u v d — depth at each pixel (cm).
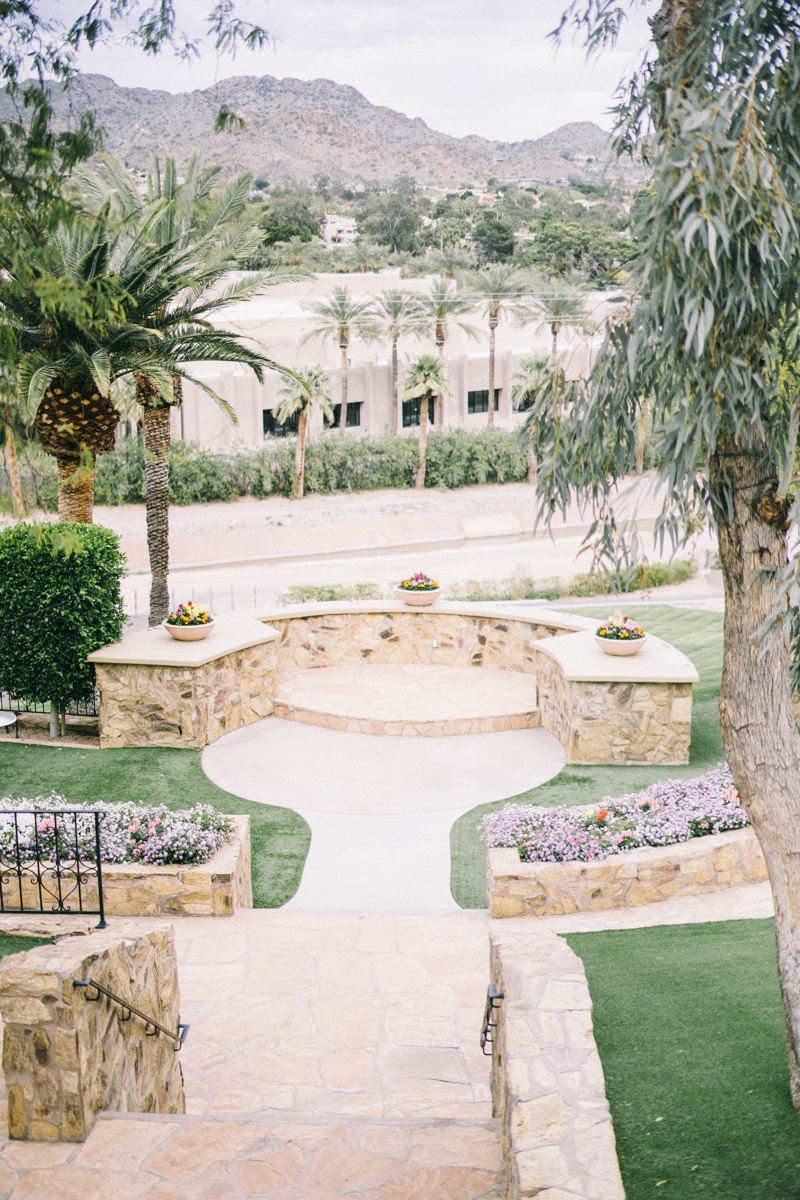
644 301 404
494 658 1809
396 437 5738
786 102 396
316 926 998
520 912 999
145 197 1908
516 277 5775
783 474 419
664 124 428
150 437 2317
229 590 3775
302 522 5006
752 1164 459
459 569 4184
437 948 951
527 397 5562
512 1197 432
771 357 429
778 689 503
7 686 1512
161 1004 668
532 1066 495
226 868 1017
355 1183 496
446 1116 667
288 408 5188
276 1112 680
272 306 5747
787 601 410
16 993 511
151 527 2362
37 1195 482
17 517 919
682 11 419
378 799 1353
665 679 1405
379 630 1841
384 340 5984
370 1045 777
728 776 1194
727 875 1036
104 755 1480
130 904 1018
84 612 1492
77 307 608
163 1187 490
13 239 589
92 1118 536
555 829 1053
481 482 5791
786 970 519
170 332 1981
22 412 1446
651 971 746
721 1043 594
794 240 375
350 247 7669
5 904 1008
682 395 418
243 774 1425
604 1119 447
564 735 1498
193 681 1481
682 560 3759
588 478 477
